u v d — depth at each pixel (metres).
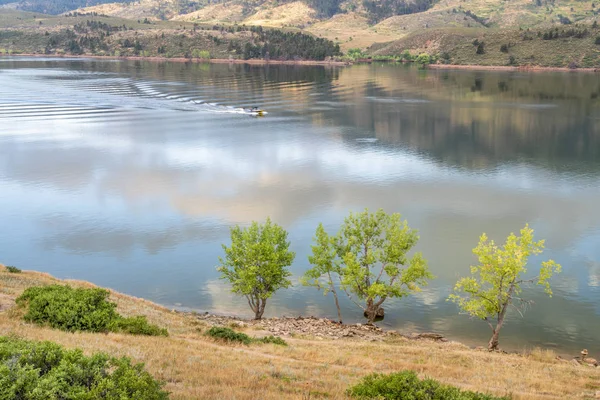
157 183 93.31
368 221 49.03
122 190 88.69
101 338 27.94
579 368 35.16
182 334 34.38
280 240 47.84
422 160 111.06
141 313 39.97
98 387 16.05
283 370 26.06
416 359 33.50
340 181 94.75
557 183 93.88
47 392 15.41
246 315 49.00
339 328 44.00
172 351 27.14
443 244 65.44
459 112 172.38
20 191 87.56
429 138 134.25
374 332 44.09
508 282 42.44
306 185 92.12
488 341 44.72
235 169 103.50
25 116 162.12
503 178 97.25
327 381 24.69
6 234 68.88
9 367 16.53
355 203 81.88
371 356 33.47
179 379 22.14
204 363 25.31
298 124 153.25
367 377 22.02
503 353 39.75
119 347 25.88
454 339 44.91
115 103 189.12
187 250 64.31
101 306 32.69
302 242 66.25
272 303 52.09
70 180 94.44
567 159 112.44
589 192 88.44
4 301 35.53
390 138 134.12
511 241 42.09
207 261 61.34
